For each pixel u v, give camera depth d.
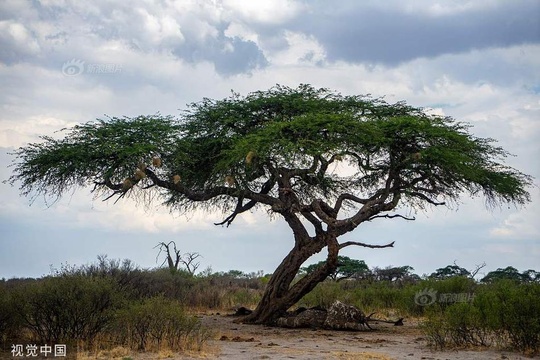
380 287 33.00
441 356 14.23
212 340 16.41
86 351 13.62
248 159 19.23
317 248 21.62
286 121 21.08
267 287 22.06
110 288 15.36
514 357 14.09
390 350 15.34
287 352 14.29
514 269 40.16
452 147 21.34
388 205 21.81
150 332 14.23
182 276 32.50
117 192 21.00
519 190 22.95
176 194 23.72
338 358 13.43
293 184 24.48
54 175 20.47
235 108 22.52
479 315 16.05
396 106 23.20
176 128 21.91
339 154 20.19
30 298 14.73
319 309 21.48
